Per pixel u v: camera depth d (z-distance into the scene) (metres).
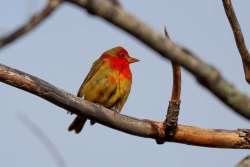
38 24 4.58
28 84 10.16
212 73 5.02
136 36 4.82
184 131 11.16
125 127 10.93
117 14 4.71
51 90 10.28
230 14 8.17
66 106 10.48
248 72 8.24
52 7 4.59
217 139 11.18
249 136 11.16
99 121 10.82
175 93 10.79
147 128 11.02
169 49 4.89
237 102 5.24
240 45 8.18
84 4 4.64
